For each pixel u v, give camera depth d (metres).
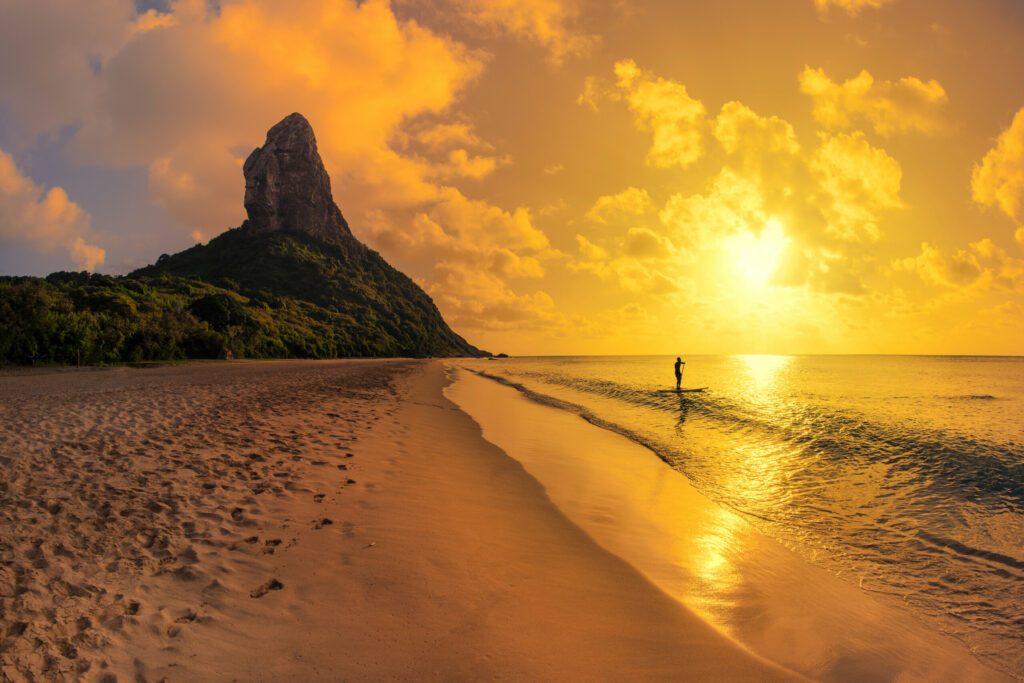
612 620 5.34
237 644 4.31
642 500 10.16
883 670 4.83
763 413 26.34
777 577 6.82
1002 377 74.88
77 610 4.50
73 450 9.90
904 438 18.28
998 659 5.03
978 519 9.21
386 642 4.53
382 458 11.62
